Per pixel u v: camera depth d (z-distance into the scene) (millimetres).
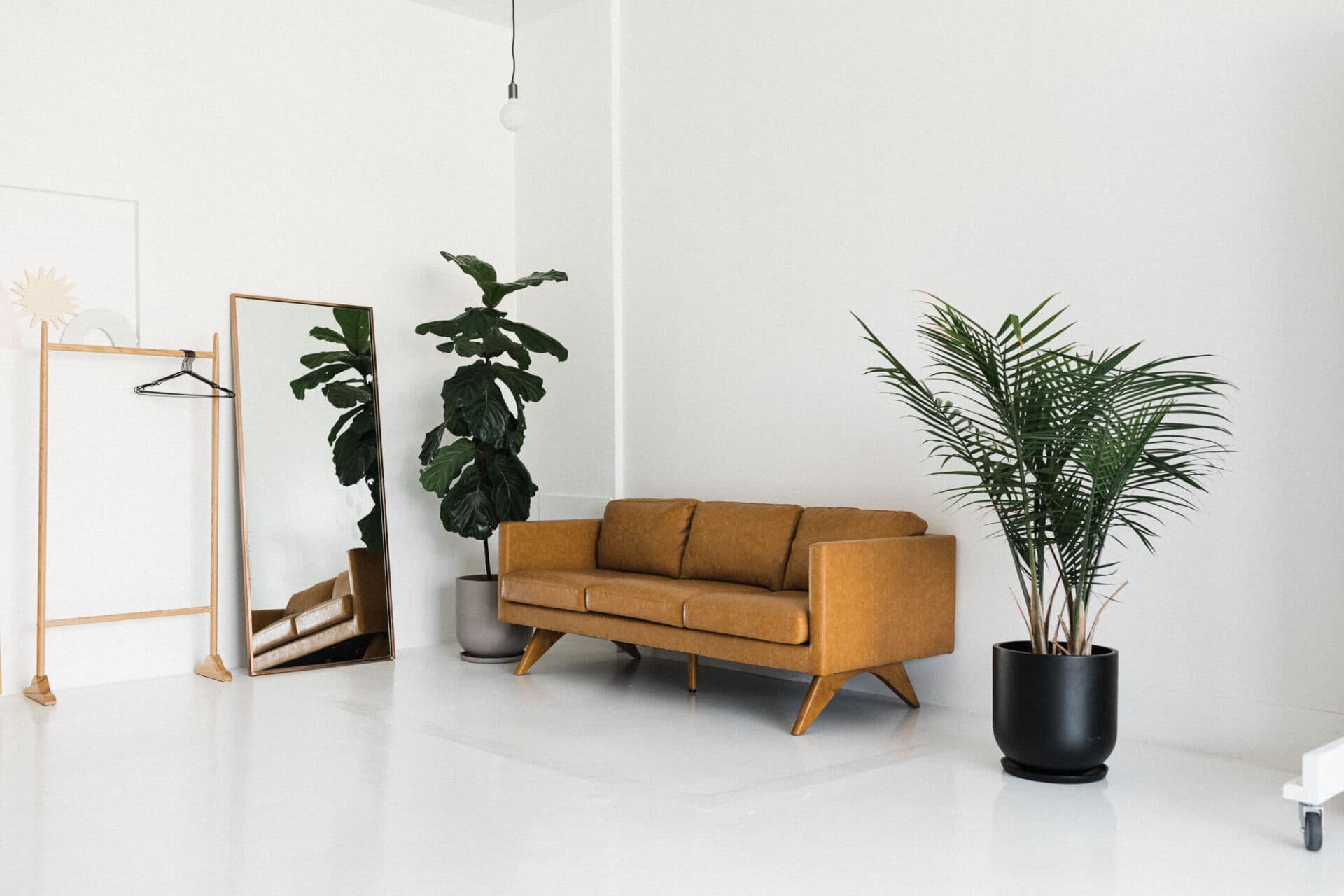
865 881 2598
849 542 4008
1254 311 3645
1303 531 3535
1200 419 3771
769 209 5203
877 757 3723
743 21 5309
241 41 5434
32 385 4793
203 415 5273
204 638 5258
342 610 5535
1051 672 3379
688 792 3314
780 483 5156
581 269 6098
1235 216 3689
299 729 4094
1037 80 4219
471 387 5418
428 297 6129
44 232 4832
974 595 4410
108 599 4973
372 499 5738
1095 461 3283
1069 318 4129
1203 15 3764
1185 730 3816
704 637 4273
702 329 5520
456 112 6262
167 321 5172
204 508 5273
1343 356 3445
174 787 3348
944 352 3527
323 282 5719
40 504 4578
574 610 4840
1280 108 3584
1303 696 3537
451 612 6184
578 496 6148
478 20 6355
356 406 5750
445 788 3346
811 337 5027
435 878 2609
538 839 2883
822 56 4973
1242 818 3064
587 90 6035
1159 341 3883
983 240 4398
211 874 2625
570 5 6117
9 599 4730
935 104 4551
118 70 5035
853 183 4852
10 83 4738
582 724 4199
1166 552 3861
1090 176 4066
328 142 5742
